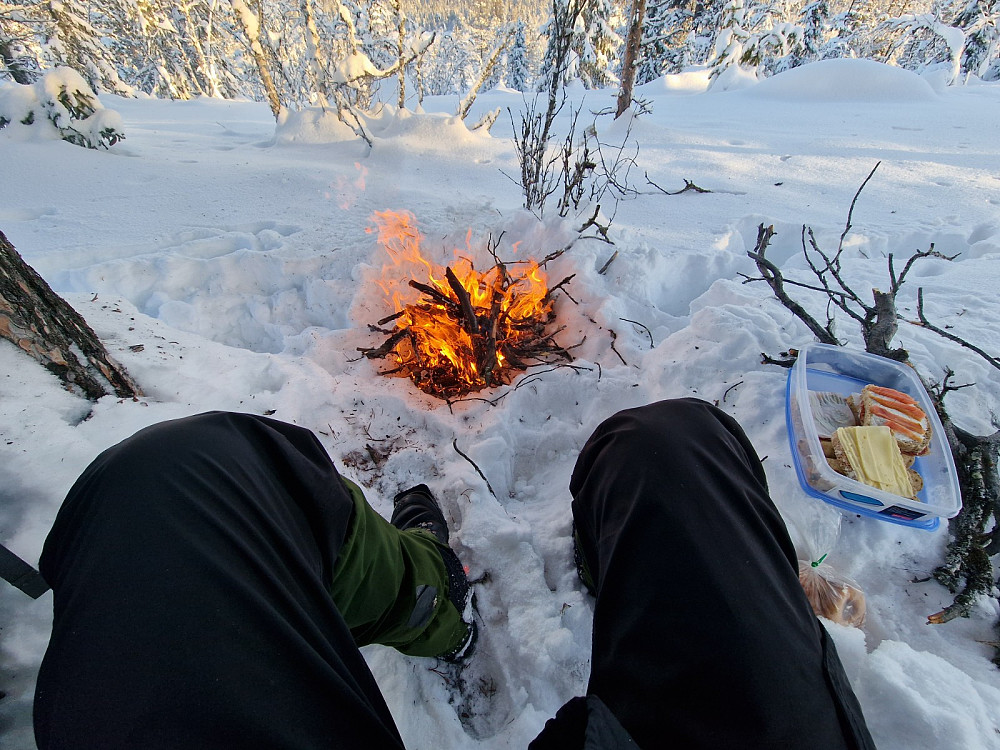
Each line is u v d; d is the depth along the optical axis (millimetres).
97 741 458
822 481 1531
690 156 5645
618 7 15203
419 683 1410
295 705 536
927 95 10023
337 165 5457
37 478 1306
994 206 3840
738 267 3170
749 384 1904
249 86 22891
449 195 4422
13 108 5148
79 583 551
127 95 15195
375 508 1818
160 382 1896
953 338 1896
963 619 1385
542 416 2248
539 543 1666
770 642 673
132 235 3482
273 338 2814
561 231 3023
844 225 3598
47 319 1518
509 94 15391
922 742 1082
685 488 845
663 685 664
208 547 602
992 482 1502
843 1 22844
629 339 2434
